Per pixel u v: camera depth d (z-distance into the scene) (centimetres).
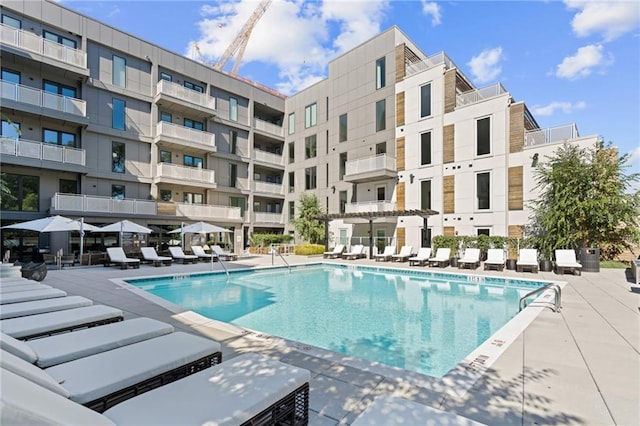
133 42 2111
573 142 1588
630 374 380
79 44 1909
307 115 2836
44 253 1714
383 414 220
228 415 212
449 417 216
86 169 1834
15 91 1609
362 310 884
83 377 265
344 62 2528
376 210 2166
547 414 295
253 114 2811
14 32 1619
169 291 1143
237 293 1112
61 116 1731
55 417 160
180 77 2381
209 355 334
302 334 686
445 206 1964
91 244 1867
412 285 1263
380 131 2286
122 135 2028
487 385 352
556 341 498
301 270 1669
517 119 1744
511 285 1195
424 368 517
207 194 2441
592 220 1400
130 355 312
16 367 211
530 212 1681
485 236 1702
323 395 330
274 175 3112
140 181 2102
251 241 2620
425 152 2064
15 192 1688
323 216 2172
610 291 917
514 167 1744
